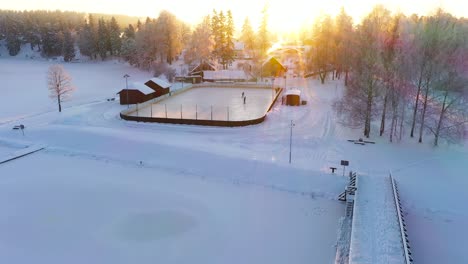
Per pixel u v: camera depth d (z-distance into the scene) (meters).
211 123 40.12
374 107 35.47
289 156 30.09
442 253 17.75
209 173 28.48
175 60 109.88
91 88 76.25
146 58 102.06
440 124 31.39
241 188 25.98
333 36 72.56
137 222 21.25
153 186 26.48
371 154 30.44
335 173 26.31
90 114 46.69
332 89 64.19
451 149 31.36
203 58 94.06
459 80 30.95
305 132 37.31
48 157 32.69
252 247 18.64
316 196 24.34
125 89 52.91
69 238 19.62
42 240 19.41
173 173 28.89
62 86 54.16
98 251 18.42
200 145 33.00
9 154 32.97
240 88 72.12
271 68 85.31
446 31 33.09
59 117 44.94
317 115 44.53
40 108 54.72
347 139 34.59
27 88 74.19
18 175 28.56
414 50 33.34
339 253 17.62
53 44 133.12
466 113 31.22
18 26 146.75
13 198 24.41
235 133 37.59
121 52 117.44
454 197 23.03
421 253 17.73
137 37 107.69
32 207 23.14
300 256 17.83
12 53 135.50
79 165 30.77
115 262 17.53
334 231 20.05
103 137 35.28
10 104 57.75
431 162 28.56
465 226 20.08
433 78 31.56
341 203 23.33
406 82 33.06
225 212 22.39
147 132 38.34
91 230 20.41
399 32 45.00
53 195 24.94
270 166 27.97
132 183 27.06
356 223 18.67
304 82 74.00
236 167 28.61
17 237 19.69
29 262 17.52
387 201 21.12
